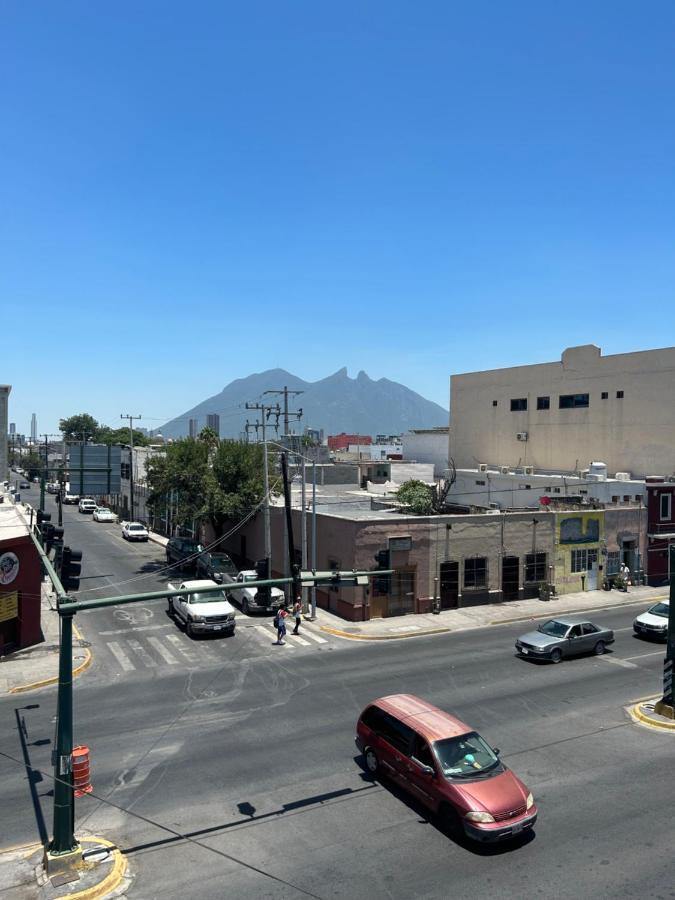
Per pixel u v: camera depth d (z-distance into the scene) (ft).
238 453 139.44
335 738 56.54
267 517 111.86
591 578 126.62
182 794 46.52
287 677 74.28
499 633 96.84
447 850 39.63
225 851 39.55
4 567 82.43
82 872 36.83
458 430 205.16
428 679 73.67
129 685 71.61
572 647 82.74
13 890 35.58
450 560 109.50
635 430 154.51
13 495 146.82
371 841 40.63
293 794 46.62
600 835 41.37
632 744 56.13
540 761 52.47
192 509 139.03
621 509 130.11
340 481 208.13
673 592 62.39
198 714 62.34
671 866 37.96
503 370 189.98
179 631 96.58
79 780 39.52
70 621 37.88
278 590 109.91
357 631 95.55
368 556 102.68
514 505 161.07
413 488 158.92
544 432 177.27
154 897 35.27
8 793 46.73
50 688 71.15
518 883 36.27
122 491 259.60
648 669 78.79
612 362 159.84
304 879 36.68
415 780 44.50
